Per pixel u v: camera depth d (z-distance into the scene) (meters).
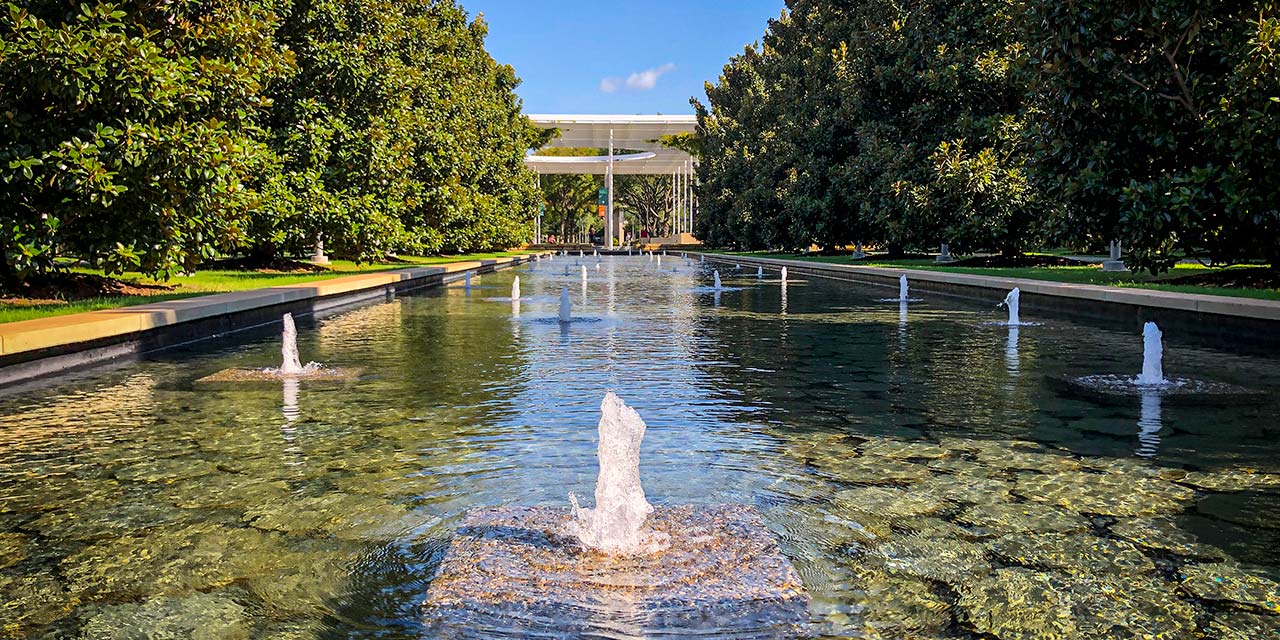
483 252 48.66
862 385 6.76
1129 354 8.56
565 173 76.06
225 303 10.37
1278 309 8.45
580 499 3.63
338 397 6.22
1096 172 11.12
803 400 6.10
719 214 48.12
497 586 2.64
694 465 4.25
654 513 3.32
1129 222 11.03
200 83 10.29
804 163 30.78
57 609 2.58
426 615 2.49
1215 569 2.85
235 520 3.41
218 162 10.27
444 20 35.72
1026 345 9.33
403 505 3.59
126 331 8.34
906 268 21.58
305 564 2.93
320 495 3.74
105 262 10.26
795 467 4.21
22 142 9.34
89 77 8.95
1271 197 9.88
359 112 18.47
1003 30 19.44
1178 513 3.45
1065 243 13.75
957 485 3.88
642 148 75.00
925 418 5.44
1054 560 2.94
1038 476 4.02
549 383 6.86
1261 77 9.61
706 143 51.56
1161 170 11.79
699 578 2.70
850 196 27.78
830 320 12.39
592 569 2.77
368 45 18.61
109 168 9.46
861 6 27.52
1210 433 4.93
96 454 4.51
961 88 20.55
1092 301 11.93
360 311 14.14
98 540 3.18
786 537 3.18
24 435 4.98
